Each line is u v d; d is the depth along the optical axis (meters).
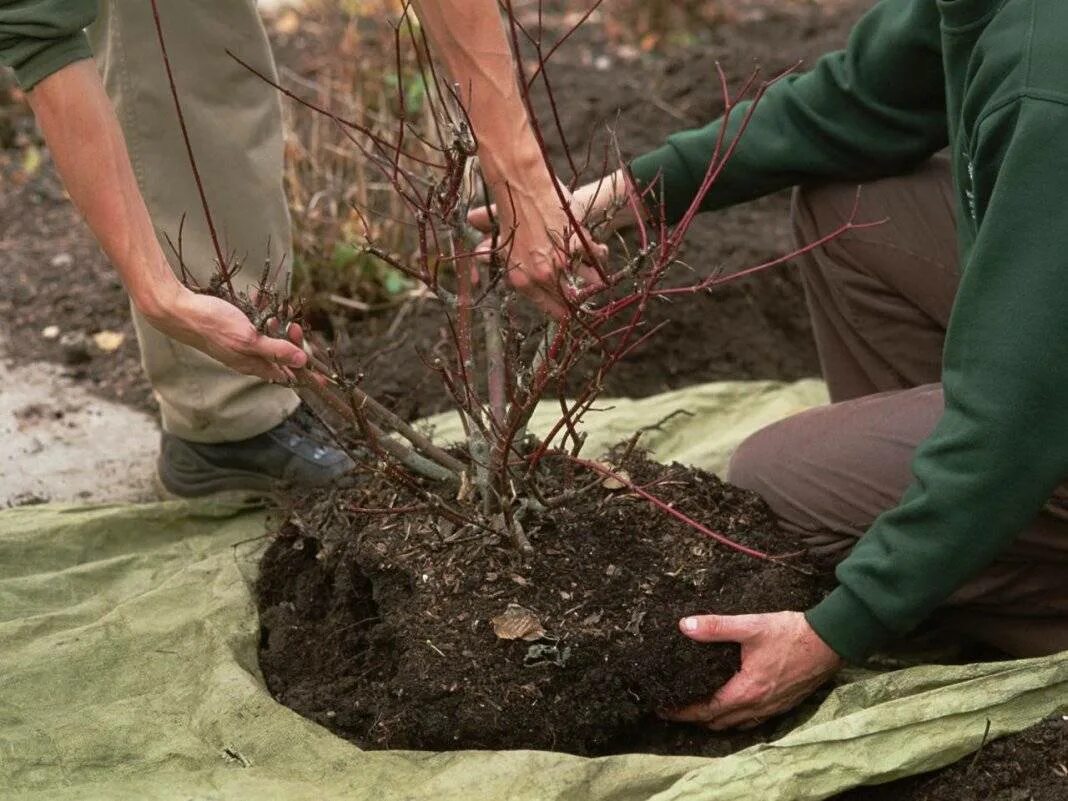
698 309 3.39
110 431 3.12
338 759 1.97
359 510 2.16
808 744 1.89
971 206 1.99
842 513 2.26
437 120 2.18
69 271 3.68
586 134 3.88
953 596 2.18
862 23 2.39
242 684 2.10
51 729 2.03
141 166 2.38
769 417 3.03
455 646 2.04
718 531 2.24
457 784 1.89
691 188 2.52
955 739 1.91
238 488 2.72
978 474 1.86
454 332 2.13
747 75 4.09
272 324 2.01
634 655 2.03
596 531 2.20
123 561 2.53
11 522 2.61
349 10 4.46
